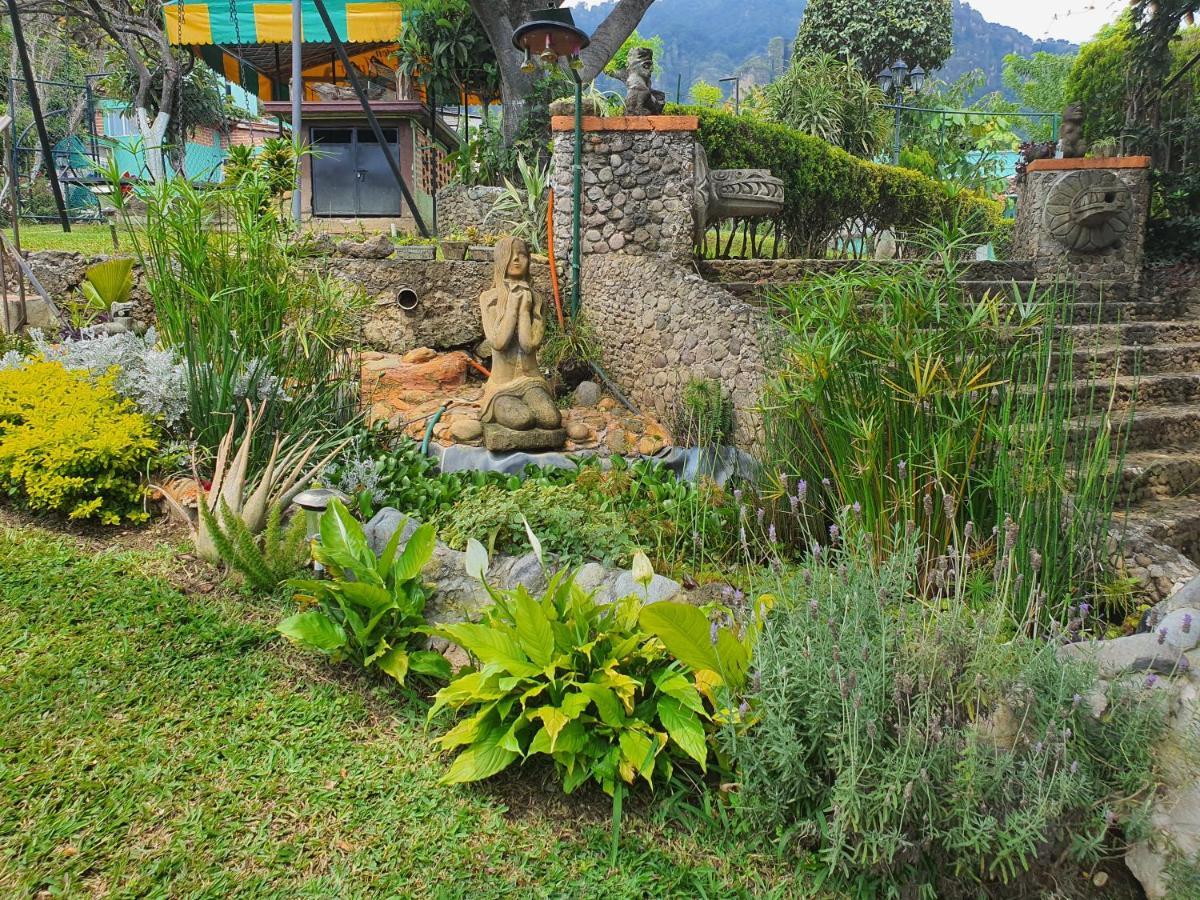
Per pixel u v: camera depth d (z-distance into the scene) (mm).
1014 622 2992
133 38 16859
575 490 4668
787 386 4305
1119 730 2549
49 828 2514
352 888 2439
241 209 5109
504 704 2932
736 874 2631
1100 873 2535
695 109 7996
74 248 7598
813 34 20266
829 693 2490
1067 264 7691
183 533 4375
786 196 8945
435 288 7105
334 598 3504
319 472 4551
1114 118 10180
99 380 4793
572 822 2816
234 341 4902
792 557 4352
